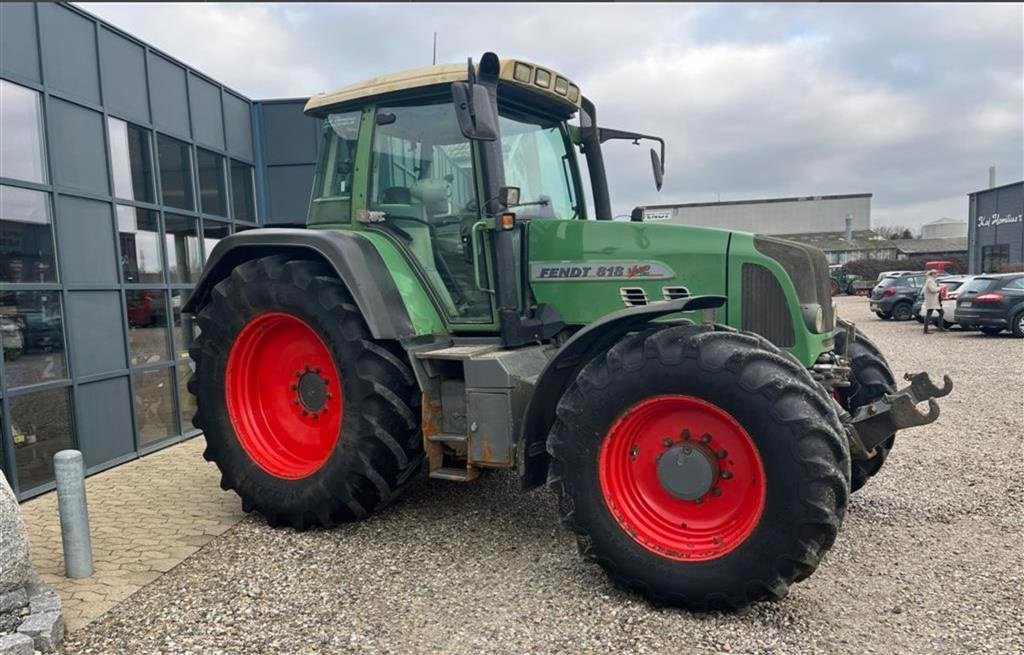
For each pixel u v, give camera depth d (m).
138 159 6.09
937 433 6.38
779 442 2.86
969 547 3.77
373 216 4.36
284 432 4.40
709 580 2.99
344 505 3.99
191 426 6.80
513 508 4.45
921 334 16.44
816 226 51.72
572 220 4.10
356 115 4.48
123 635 2.99
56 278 5.13
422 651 2.83
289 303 4.06
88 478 5.33
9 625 2.90
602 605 3.18
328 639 2.93
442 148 4.21
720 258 3.80
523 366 3.73
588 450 3.25
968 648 2.77
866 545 3.81
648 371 3.12
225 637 2.96
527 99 4.37
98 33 5.57
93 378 5.45
